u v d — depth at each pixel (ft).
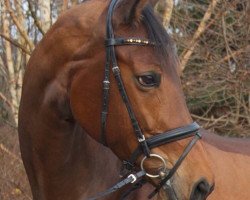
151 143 8.81
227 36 25.23
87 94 9.21
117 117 9.00
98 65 9.09
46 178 10.09
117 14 9.05
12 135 22.79
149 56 8.78
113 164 10.31
